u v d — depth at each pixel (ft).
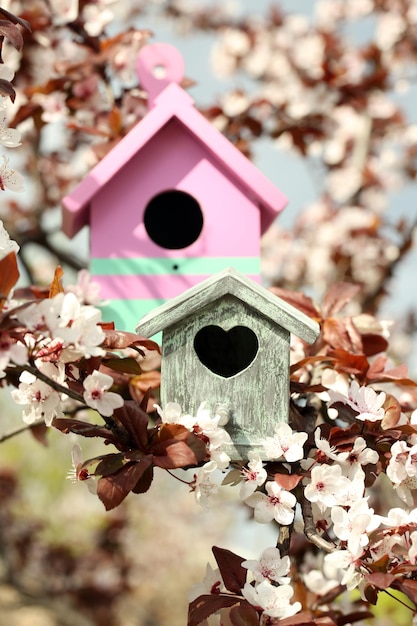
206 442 3.18
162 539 10.37
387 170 6.89
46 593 7.09
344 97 5.98
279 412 3.26
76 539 8.23
